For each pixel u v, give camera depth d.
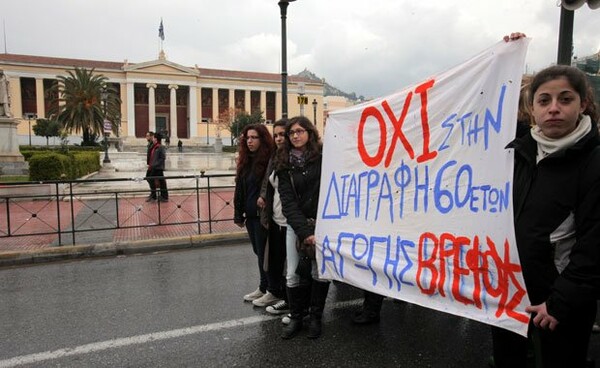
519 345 2.37
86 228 8.25
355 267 3.27
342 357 3.21
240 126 52.03
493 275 2.37
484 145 2.45
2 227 8.48
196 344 3.48
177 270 5.71
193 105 68.75
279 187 3.62
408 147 2.95
